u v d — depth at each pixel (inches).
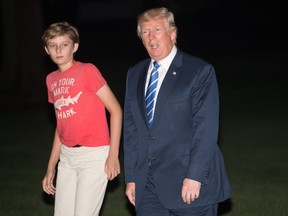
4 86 779.4
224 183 179.0
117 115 189.8
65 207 194.5
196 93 174.1
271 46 1450.5
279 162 373.7
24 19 729.0
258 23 1471.5
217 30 1456.7
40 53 728.3
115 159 189.6
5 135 505.0
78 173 193.0
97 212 192.9
